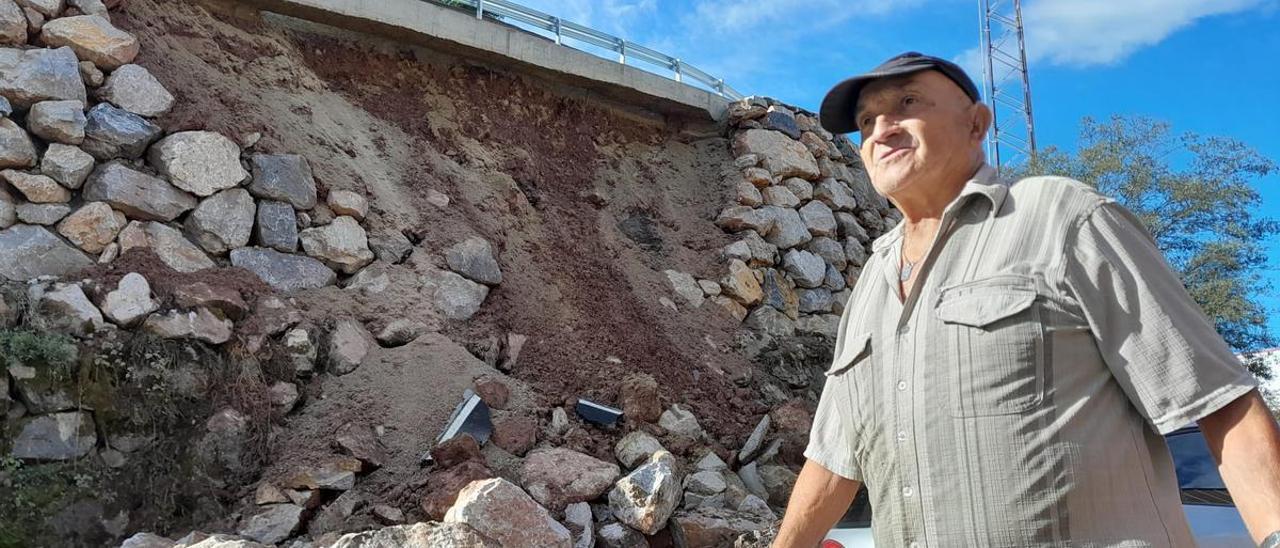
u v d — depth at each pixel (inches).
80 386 216.4
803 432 317.1
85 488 207.9
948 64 78.4
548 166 410.9
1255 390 60.2
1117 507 62.5
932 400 68.3
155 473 218.2
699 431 300.8
